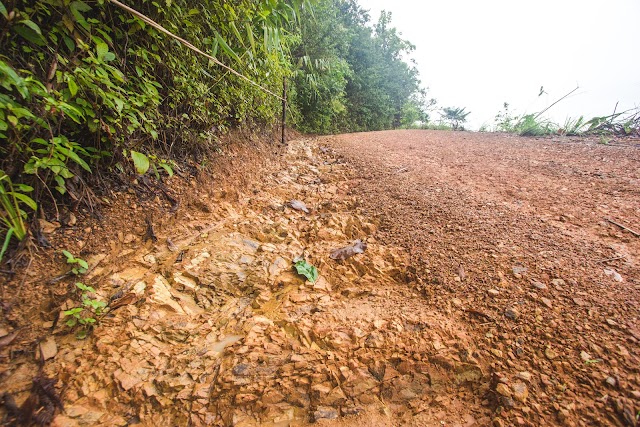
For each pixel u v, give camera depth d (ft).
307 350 4.55
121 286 5.12
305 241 7.47
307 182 11.18
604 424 3.26
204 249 6.39
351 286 5.94
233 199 8.55
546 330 4.28
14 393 3.56
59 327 4.28
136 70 6.04
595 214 7.16
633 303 4.48
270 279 6.10
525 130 17.87
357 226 7.86
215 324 5.09
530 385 3.73
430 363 4.21
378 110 38.24
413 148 15.44
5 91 4.29
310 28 21.39
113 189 6.09
